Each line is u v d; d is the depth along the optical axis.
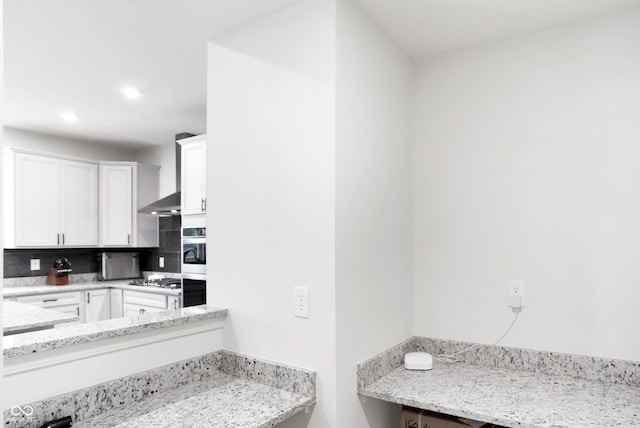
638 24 1.80
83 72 2.65
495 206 2.09
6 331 2.29
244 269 1.89
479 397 1.64
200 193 3.38
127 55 2.39
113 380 1.51
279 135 1.80
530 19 1.90
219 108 2.03
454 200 2.19
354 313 1.73
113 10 1.91
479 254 2.12
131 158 5.05
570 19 1.90
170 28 2.05
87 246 4.39
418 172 2.30
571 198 1.91
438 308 2.21
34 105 3.31
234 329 1.92
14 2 1.83
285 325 1.75
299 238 1.72
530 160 2.01
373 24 1.94
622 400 1.60
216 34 2.04
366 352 1.81
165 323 1.67
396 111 2.15
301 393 1.66
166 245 4.76
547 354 1.93
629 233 1.79
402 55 2.23
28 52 2.35
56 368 1.35
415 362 1.97
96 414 1.45
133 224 4.61
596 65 1.88
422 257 2.26
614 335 1.80
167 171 4.77
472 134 2.16
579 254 1.89
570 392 1.69
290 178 1.76
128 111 3.48
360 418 1.76
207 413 1.48
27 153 3.97
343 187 1.69
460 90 2.20
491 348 2.05
